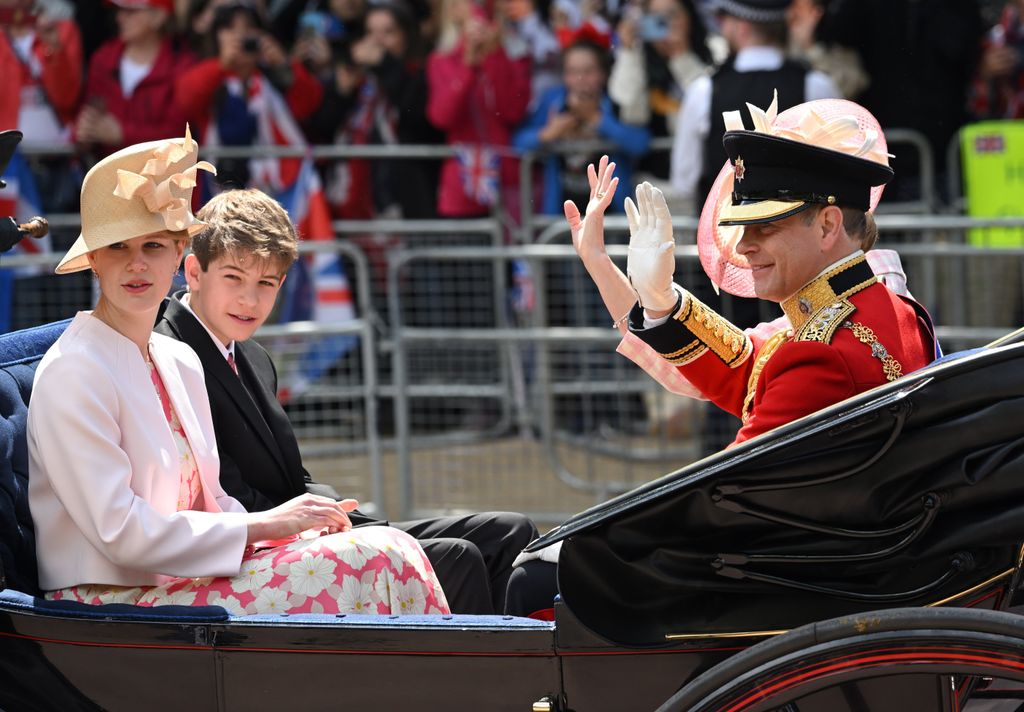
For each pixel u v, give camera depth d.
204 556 10.39
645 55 26.20
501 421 23.45
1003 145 25.17
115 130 24.61
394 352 22.39
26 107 24.47
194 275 12.16
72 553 10.65
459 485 23.67
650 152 26.28
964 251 21.23
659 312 11.27
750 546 9.27
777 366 9.91
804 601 9.23
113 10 26.00
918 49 26.66
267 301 12.08
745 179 10.21
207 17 25.03
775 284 10.44
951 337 21.66
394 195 26.58
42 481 10.66
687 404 22.89
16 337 11.57
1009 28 27.75
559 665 9.31
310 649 9.60
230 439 12.11
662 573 9.26
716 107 22.23
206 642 9.74
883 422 8.76
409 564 10.81
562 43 26.67
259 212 11.95
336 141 26.73
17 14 24.38
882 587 9.19
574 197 26.02
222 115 25.00
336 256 25.03
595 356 22.77
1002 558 9.13
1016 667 8.23
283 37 28.41
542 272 22.73
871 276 10.36
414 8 28.39
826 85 21.91
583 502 23.05
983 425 8.73
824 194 10.06
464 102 25.81
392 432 25.91
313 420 22.62
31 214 24.33
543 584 10.91
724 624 9.27
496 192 25.98
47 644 10.05
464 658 9.40
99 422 10.33
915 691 8.77
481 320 24.47
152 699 9.94
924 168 26.36
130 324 10.81
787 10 22.06
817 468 8.89
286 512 10.73
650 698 9.27
